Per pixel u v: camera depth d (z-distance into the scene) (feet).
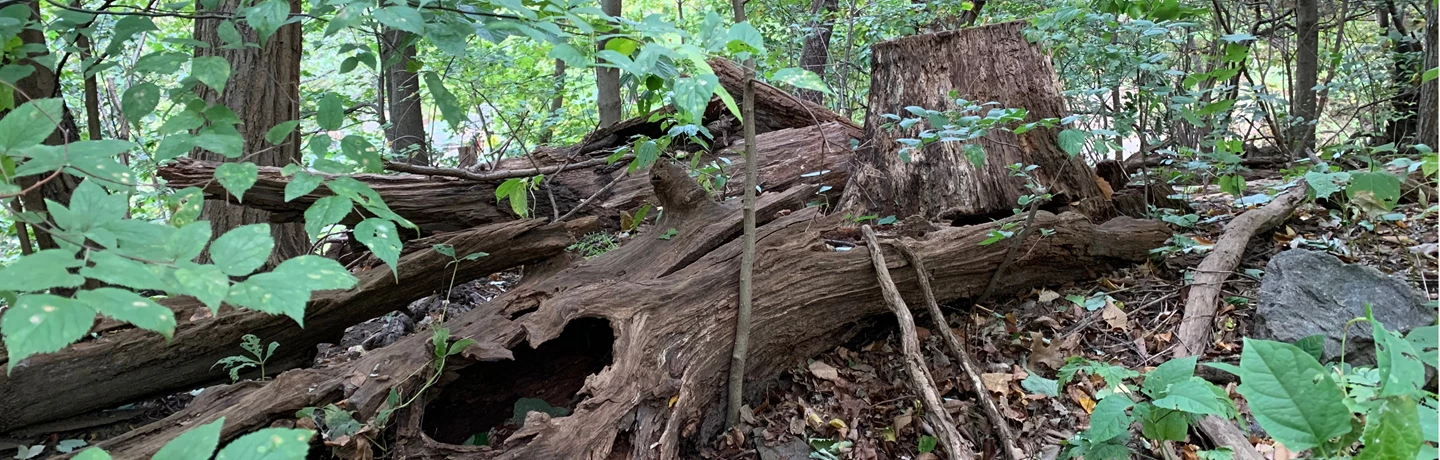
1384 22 25.08
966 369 9.25
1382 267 11.08
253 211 13.15
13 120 3.93
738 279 9.84
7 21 5.86
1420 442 4.50
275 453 3.18
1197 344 9.72
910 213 13.01
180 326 9.05
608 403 8.03
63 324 2.88
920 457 8.59
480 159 22.36
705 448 9.14
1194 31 14.46
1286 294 9.53
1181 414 6.65
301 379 7.84
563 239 10.80
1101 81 12.50
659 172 10.91
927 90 13.30
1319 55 23.26
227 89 12.97
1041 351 10.12
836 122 16.92
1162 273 12.04
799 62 27.58
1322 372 5.05
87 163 4.02
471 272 10.55
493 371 9.72
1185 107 11.61
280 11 5.40
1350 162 13.61
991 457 8.42
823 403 9.82
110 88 18.76
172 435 7.28
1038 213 11.65
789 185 15.55
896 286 10.83
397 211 12.95
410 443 7.67
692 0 34.96
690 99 4.77
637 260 10.53
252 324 9.31
